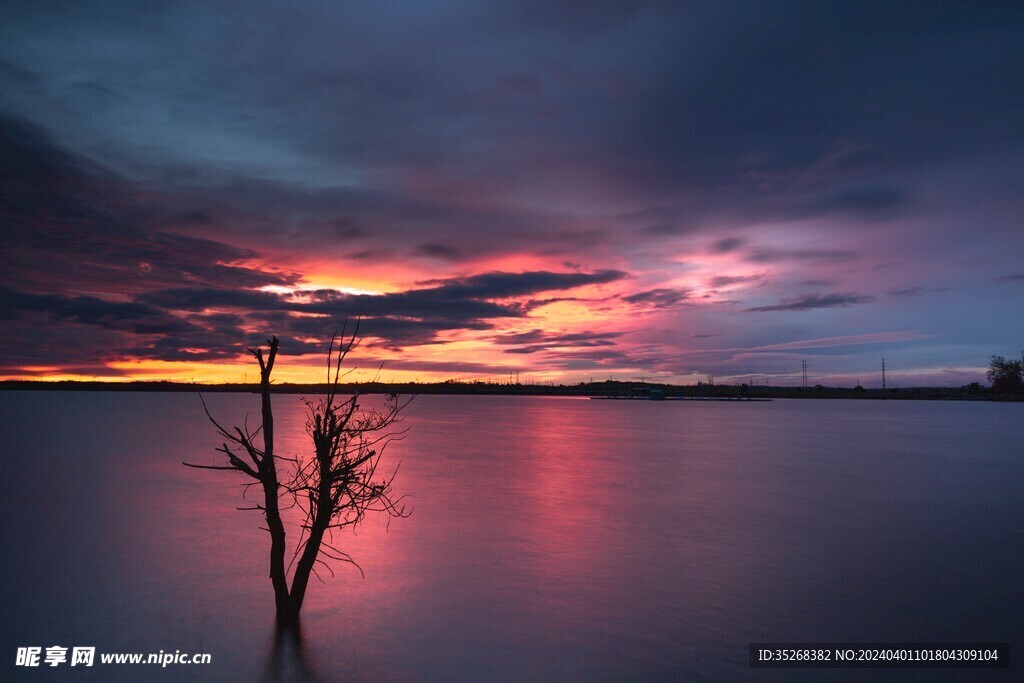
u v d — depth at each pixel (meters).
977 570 7.71
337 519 10.39
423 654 5.29
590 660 5.18
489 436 28.98
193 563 7.87
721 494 13.16
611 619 6.07
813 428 37.91
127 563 7.86
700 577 7.39
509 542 8.98
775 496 12.95
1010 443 27.25
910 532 9.76
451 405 90.00
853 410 74.75
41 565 7.74
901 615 6.23
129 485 13.82
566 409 74.00
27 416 44.00
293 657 5.21
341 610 6.28
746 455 21.41
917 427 39.72
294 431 28.81
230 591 6.84
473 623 5.97
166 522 10.20
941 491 13.82
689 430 35.09
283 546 6.08
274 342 6.11
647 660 5.19
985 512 11.43
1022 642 5.61
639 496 12.80
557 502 12.04
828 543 9.01
